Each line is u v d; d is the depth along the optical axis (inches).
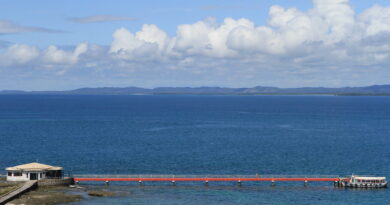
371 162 6299.2
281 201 4261.8
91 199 4163.4
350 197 4424.2
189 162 6190.9
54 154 6771.7
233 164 6082.7
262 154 6924.2
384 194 4544.8
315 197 4416.8
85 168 5723.4
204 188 4736.7
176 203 4124.0
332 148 7603.4
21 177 4564.5
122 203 4077.3
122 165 5940.0
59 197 4106.8
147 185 4837.6
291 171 5659.5
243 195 4461.1
